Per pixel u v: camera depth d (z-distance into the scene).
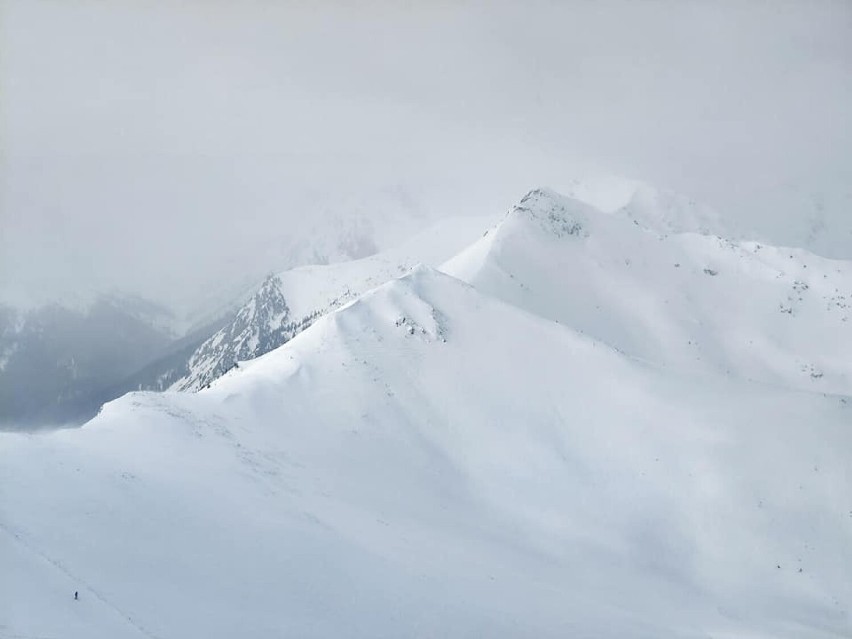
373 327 119.94
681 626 68.75
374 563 64.62
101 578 50.53
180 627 47.69
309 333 119.69
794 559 88.31
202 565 56.38
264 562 59.38
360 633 52.59
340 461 93.62
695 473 98.75
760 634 70.69
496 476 97.94
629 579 81.12
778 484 96.94
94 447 73.06
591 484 97.50
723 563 87.69
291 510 72.00
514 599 64.44
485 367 115.44
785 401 113.00
